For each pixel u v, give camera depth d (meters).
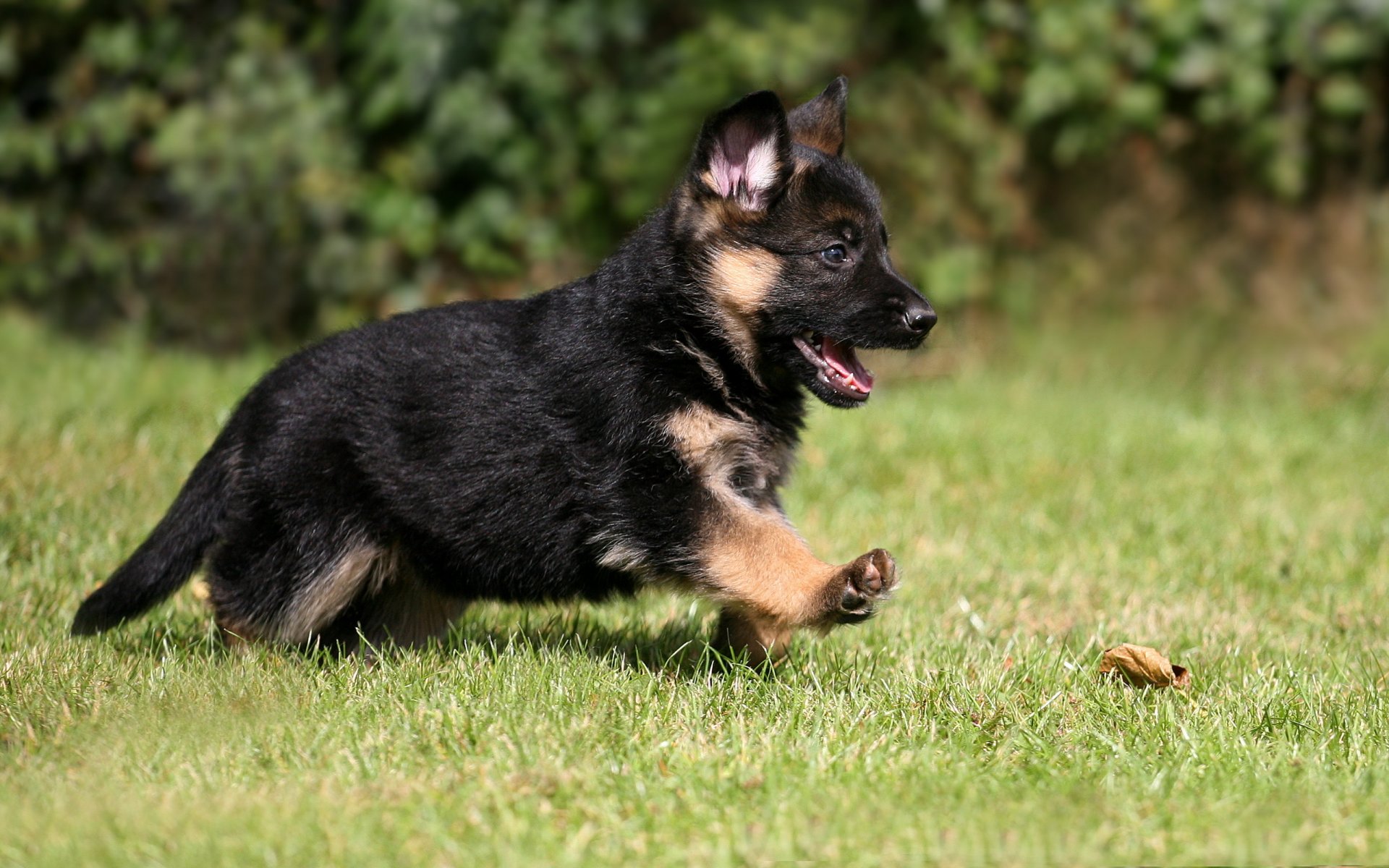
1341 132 18.92
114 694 6.79
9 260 18.30
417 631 8.02
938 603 9.11
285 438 7.49
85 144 17.61
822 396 7.45
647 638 8.36
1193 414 16.12
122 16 17.62
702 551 7.00
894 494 11.94
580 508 7.21
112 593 7.75
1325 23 18.20
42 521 9.79
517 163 17.36
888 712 6.66
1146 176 18.94
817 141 8.45
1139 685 7.44
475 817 5.44
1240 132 18.67
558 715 6.49
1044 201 18.89
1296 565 10.14
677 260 7.34
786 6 17.38
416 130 17.53
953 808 5.60
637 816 5.50
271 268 17.84
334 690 6.89
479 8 16.80
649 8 17.20
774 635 7.37
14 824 5.38
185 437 12.23
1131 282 19.05
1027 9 18.08
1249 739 6.44
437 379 7.37
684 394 7.20
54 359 16.56
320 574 7.49
